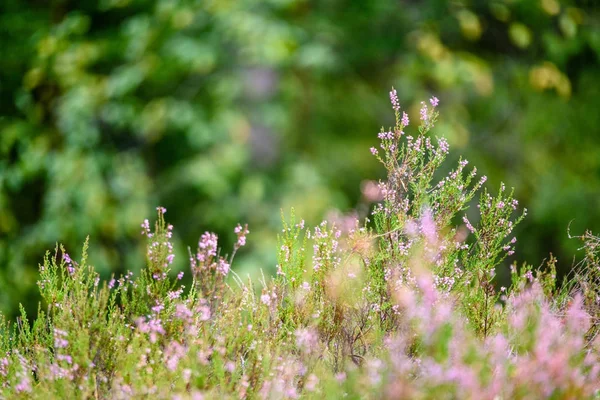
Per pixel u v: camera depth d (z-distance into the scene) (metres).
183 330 2.72
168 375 2.53
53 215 7.30
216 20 7.34
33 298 7.06
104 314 2.65
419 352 2.62
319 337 2.76
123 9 8.14
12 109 8.17
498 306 2.96
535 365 2.36
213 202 6.79
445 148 2.96
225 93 7.03
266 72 7.10
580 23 7.67
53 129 7.93
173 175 7.25
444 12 7.61
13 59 8.07
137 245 7.42
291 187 6.69
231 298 2.83
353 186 6.95
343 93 7.30
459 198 2.91
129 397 2.47
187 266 6.71
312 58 6.98
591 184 7.74
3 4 8.24
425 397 2.24
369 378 2.35
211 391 2.42
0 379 2.73
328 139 7.09
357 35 7.49
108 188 7.54
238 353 2.63
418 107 7.23
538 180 7.60
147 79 7.64
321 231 2.95
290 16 7.37
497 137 7.69
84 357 2.52
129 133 7.88
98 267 7.10
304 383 2.59
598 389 2.50
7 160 7.66
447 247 2.89
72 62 7.71
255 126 6.96
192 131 7.07
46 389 2.52
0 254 7.05
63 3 8.18
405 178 3.00
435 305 2.59
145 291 2.88
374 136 7.24
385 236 2.89
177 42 7.38
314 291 2.84
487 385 2.31
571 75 8.19
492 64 7.83
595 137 7.96
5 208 7.26
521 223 7.49
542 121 7.76
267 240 6.37
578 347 2.46
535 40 7.78
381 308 2.76
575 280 3.02
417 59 7.36
